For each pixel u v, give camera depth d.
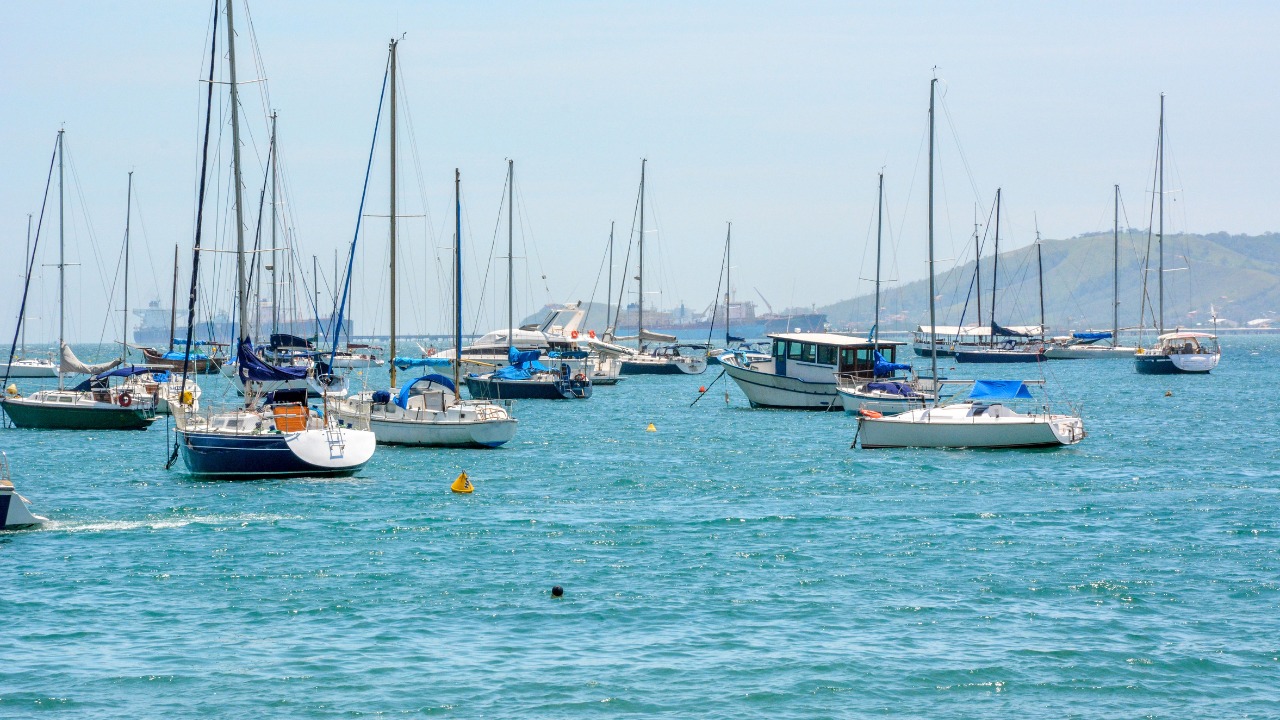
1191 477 64.38
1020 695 30.41
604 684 31.03
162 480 62.38
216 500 55.72
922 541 46.94
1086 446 78.56
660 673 31.81
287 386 65.44
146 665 32.31
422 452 73.94
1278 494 58.25
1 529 48.06
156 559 43.47
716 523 50.69
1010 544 46.41
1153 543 46.50
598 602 38.09
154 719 28.92
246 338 65.69
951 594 39.06
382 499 56.38
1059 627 35.50
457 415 75.88
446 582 40.50
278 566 42.56
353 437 63.47
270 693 30.42
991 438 75.94
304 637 34.62
